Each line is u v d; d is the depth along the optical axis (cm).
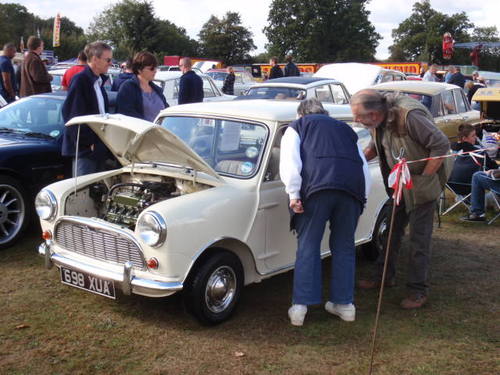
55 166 571
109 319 402
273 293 463
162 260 358
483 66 8744
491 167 705
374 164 522
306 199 386
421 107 411
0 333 375
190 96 859
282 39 7506
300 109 417
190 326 396
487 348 378
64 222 407
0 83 988
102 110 561
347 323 411
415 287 443
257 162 414
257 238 409
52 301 430
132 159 455
